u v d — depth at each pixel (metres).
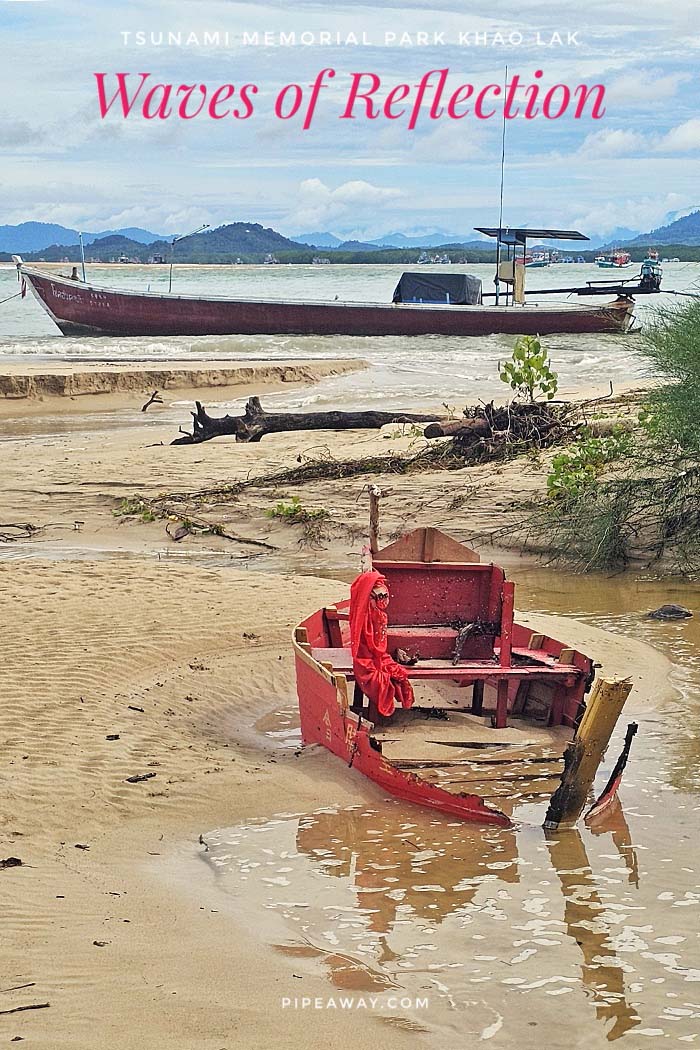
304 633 8.97
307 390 33.97
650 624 11.77
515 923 5.83
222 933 5.68
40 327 61.94
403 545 9.13
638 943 5.62
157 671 9.86
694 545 14.69
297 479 18.81
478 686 9.02
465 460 19.47
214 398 33.72
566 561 14.61
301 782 7.73
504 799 7.45
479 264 192.62
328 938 5.68
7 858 6.43
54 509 17.67
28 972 5.20
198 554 15.23
